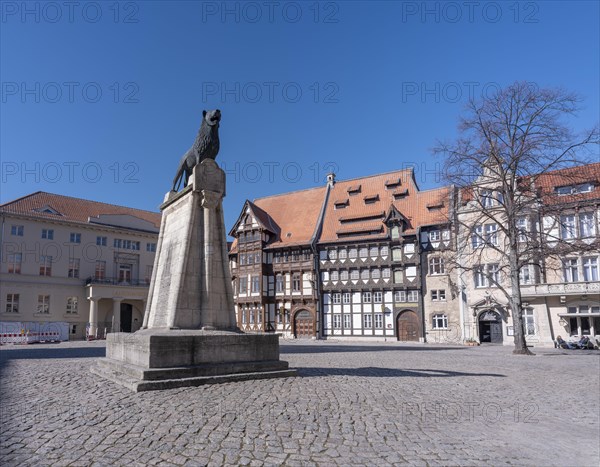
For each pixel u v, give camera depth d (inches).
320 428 254.1
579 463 223.9
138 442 219.8
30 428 240.8
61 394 329.7
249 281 1969.7
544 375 566.3
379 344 1478.8
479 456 223.9
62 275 1855.3
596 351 1160.8
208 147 488.7
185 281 446.6
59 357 732.0
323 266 1846.7
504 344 1487.5
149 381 345.7
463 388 423.2
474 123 1047.6
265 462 200.2
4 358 717.3
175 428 243.0
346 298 1800.0
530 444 253.1
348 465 201.0
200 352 396.5
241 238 2023.9
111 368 428.5
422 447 231.6
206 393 332.8
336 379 430.0
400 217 1726.1
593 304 1381.6
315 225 1950.1
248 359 426.0
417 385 421.7
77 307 1878.7
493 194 1508.4
